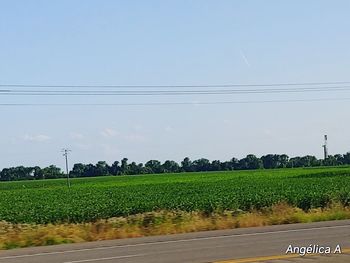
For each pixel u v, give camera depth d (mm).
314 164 194625
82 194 71500
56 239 26422
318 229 27047
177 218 32906
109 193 69625
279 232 26094
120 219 34688
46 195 73188
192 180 101000
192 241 23406
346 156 192625
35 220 41812
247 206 43969
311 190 52750
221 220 31656
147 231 29188
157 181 104938
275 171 134750
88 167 197125
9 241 25969
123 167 196125
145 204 46406
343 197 44656
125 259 18172
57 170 196375
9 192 85625
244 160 197875
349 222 31109
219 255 18344
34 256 20203
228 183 80875
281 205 37625
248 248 20062
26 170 195125
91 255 19812
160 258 18031
